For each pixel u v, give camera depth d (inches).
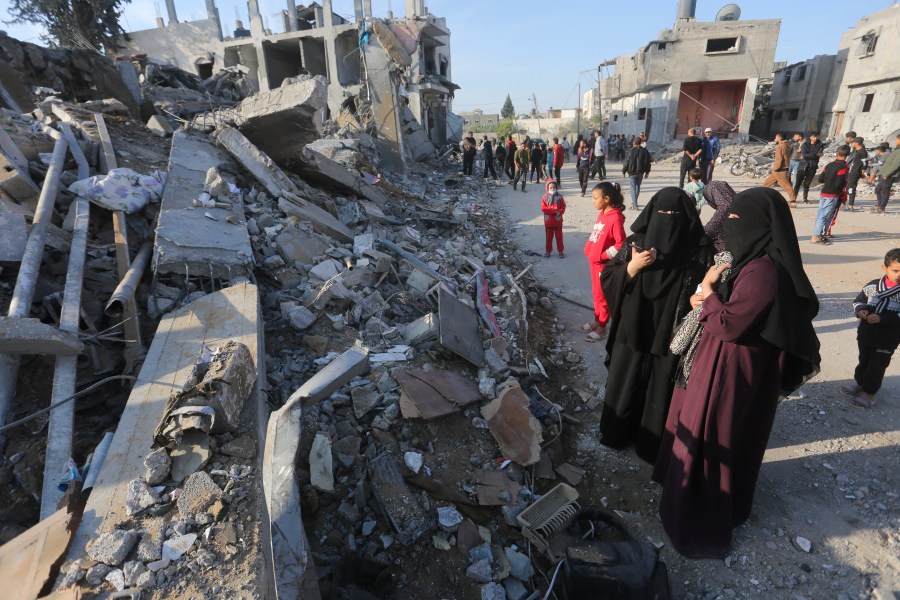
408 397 144.1
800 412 156.6
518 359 191.5
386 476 120.3
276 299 196.1
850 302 229.1
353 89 1008.2
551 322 229.8
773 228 95.0
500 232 390.3
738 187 570.6
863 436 144.3
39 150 228.8
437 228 353.4
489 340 194.4
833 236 335.3
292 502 87.3
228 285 184.1
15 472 110.6
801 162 431.5
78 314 140.9
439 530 115.3
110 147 256.8
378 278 225.8
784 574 107.5
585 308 245.6
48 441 109.5
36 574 78.8
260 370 130.5
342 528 111.0
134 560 81.3
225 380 108.0
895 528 115.8
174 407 103.0
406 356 169.0
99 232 197.2
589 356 199.3
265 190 277.9
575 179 731.4
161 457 96.8
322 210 287.6
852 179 413.1
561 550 114.7
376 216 319.3
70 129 256.1
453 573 108.0
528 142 592.4
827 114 1020.5
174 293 172.6
